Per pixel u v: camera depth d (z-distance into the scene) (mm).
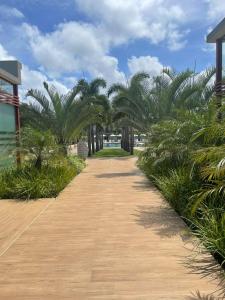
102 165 17719
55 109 15031
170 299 3211
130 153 28672
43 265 4086
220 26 11039
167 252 4398
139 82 15570
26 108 14758
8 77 12383
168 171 9383
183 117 9367
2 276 3807
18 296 3344
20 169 10148
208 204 5406
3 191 8516
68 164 13008
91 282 3605
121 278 3684
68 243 4863
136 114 15375
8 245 4844
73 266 4035
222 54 12078
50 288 3494
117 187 9867
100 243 4828
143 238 5000
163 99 14406
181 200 6391
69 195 8695
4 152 11805
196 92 13523
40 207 7316
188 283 3521
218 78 12133
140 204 7371
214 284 3488
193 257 4188
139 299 3230
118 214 6508
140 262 4098
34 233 5398
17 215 6641
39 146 10234
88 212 6746
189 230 5184
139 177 12234
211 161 4461
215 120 5445
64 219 6242
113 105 22609
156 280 3609
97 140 35312
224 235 4176
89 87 26953
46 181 8836
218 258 4152
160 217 6195
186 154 8711
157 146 10695
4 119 12523
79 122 15289
